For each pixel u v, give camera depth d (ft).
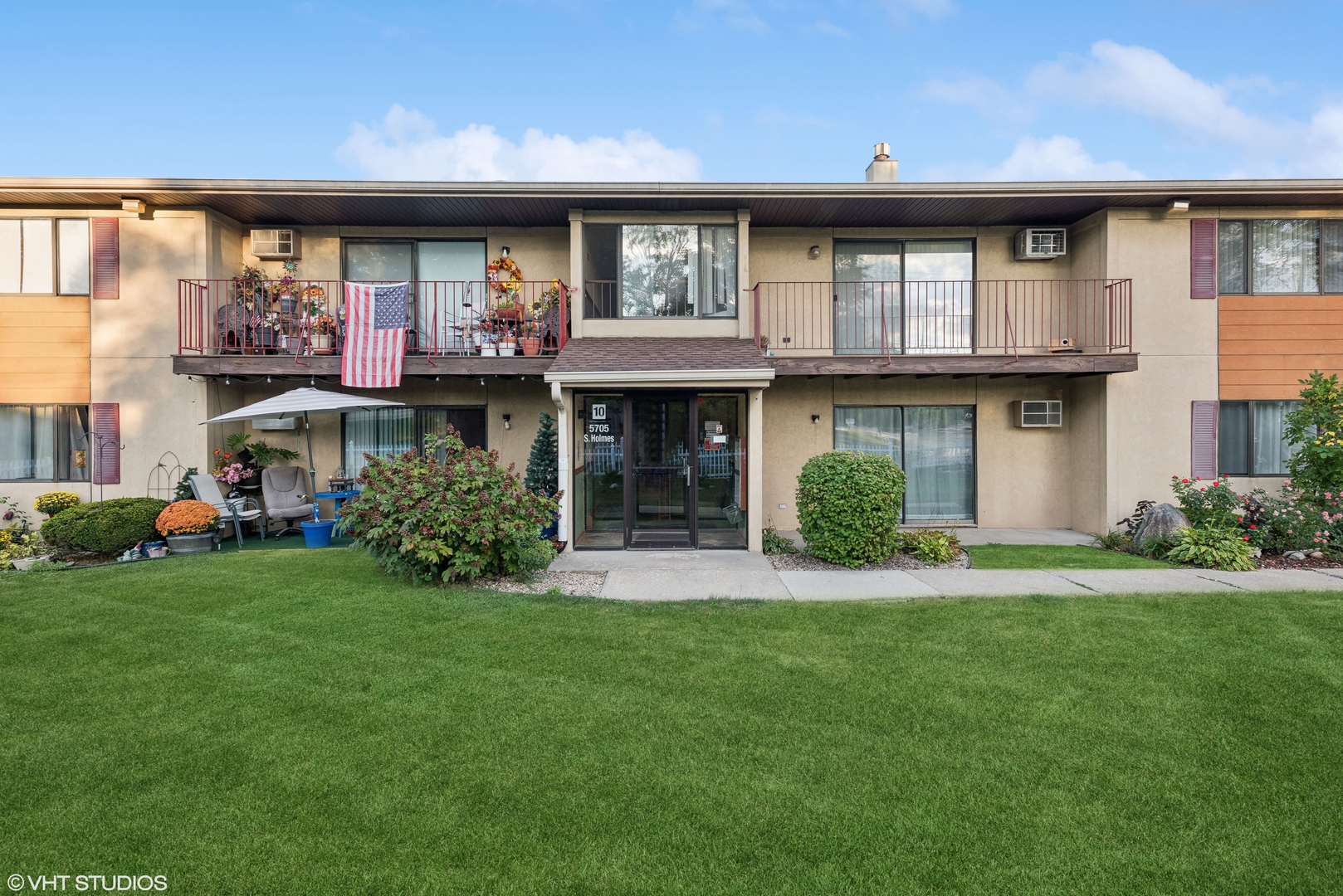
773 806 10.46
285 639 17.83
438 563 23.59
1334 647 17.08
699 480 32.09
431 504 22.97
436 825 9.96
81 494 35.06
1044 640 17.76
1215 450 35.35
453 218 36.35
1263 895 8.57
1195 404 35.29
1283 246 35.63
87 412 35.27
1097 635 18.11
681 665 16.12
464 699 14.29
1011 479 38.63
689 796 10.73
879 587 23.70
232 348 34.04
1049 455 38.60
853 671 15.74
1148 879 8.86
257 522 35.76
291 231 36.65
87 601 21.04
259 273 36.35
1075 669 15.81
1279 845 9.53
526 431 37.65
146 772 11.37
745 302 35.27
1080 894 8.59
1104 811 10.30
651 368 29.71
